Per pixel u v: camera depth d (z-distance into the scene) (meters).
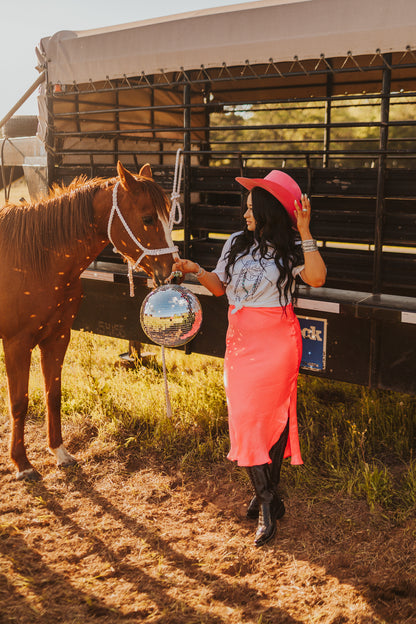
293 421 2.72
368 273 3.31
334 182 3.25
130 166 4.14
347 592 2.29
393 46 2.74
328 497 3.03
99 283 4.06
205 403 4.04
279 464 2.82
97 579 2.40
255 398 2.56
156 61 3.45
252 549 2.61
